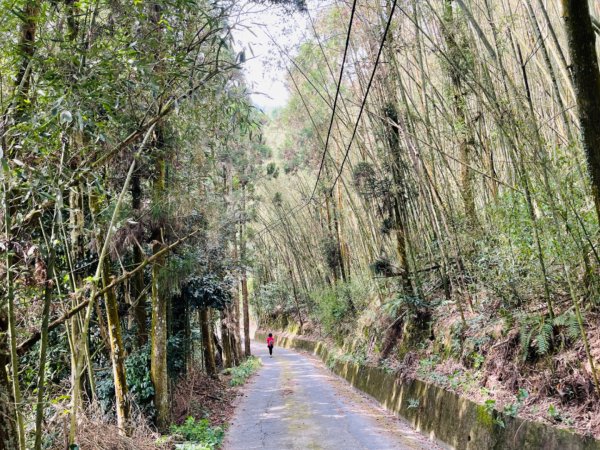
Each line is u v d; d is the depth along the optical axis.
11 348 2.76
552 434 4.22
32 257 3.05
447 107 8.34
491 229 7.07
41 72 2.94
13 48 2.81
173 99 3.55
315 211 19.64
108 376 7.04
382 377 10.01
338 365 15.20
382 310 11.66
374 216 10.86
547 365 4.88
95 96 2.96
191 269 6.91
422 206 9.11
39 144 2.73
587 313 4.77
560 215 4.29
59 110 2.66
